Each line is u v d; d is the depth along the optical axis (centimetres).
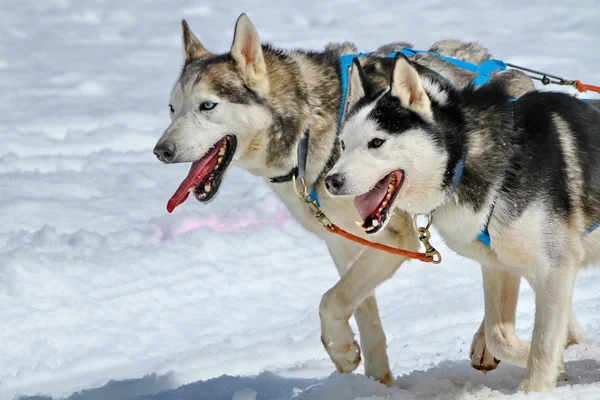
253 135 689
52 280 960
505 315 657
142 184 1331
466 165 595
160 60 2277
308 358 810
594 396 570
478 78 713
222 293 965
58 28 2719
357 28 2511
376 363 700
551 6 2745
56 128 1634
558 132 612
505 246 607
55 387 766
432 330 859
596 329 821
